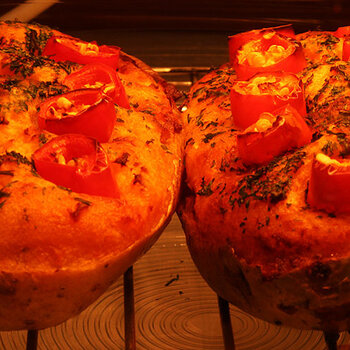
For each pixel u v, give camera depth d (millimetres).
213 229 165
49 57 204
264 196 156
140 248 163
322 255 145
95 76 191
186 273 215
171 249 224
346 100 182
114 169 166
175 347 188
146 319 197
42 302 150
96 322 196
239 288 160
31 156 160
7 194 149
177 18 323
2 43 219
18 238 145
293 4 318
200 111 208
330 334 162
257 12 317
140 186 165
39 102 179
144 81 221
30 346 159
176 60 287
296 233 149
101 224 152
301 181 157
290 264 148
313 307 150
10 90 175
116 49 215
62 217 149
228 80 220
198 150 188
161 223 168
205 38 313
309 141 170
